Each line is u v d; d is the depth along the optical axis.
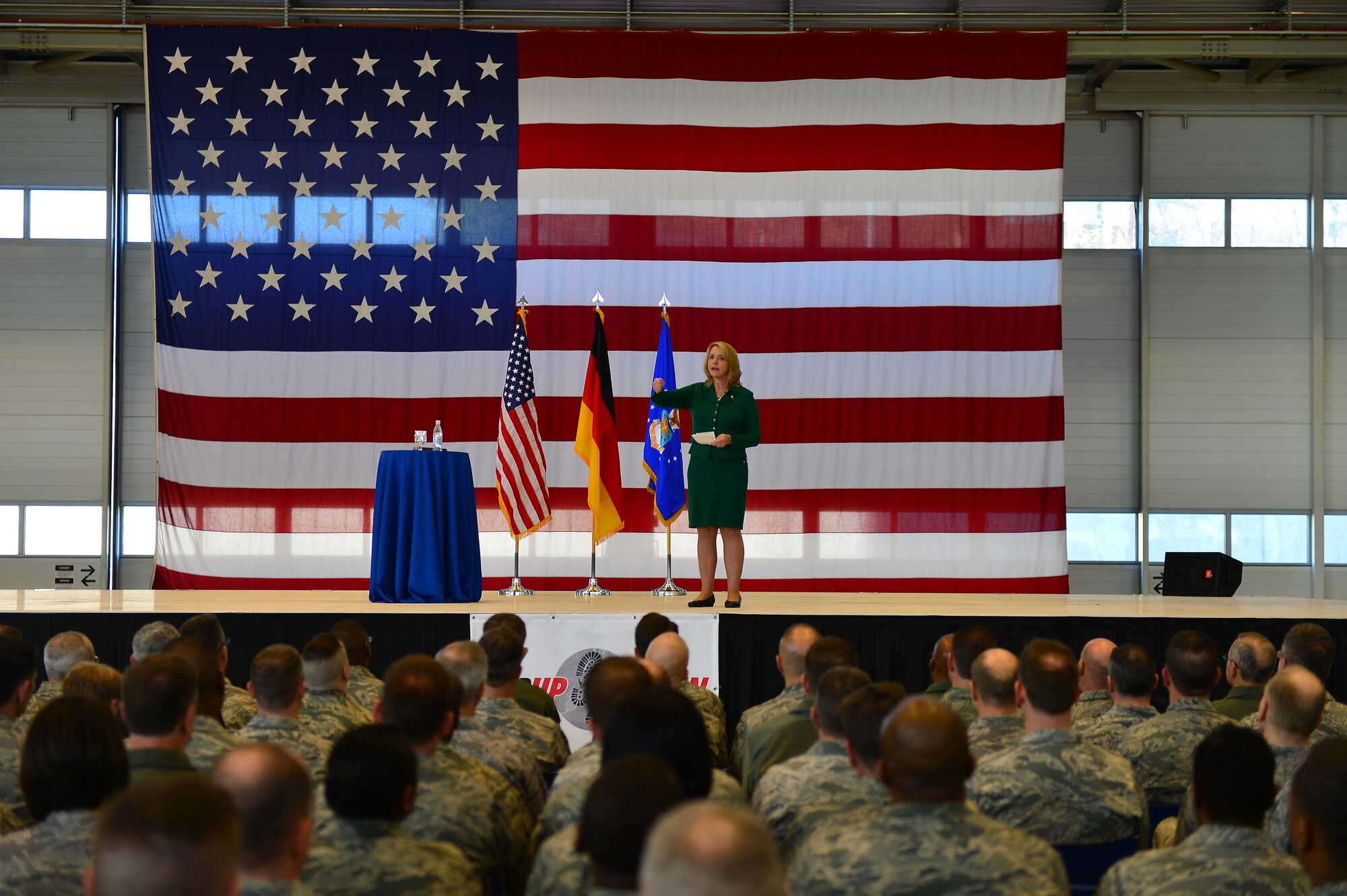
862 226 9.51
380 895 2.01
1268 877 2.06
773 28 10.78
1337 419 12.19
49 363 11.98
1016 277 9.45
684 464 9.08
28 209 12.00
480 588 6.92
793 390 9.48
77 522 11.96
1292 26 10.66
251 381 9.38
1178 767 3.53
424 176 9.54
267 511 9.32
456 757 2.77
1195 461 12.18
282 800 1.70
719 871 1.07
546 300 9.52
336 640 3.72
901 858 2.01
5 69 11.86
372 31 9.55
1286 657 4.16
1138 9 10.82
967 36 9.52
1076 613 6.39
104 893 1.23
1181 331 12.21
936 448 9.40
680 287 9.53
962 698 3.96
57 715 2.15
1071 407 12.26
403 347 9.47
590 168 9.55
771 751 3.40
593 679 2.84
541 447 7.33
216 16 10.74
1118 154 12.27
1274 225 12.27
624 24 10.77
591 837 1.58
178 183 9.46
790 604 7.05
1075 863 2.77
